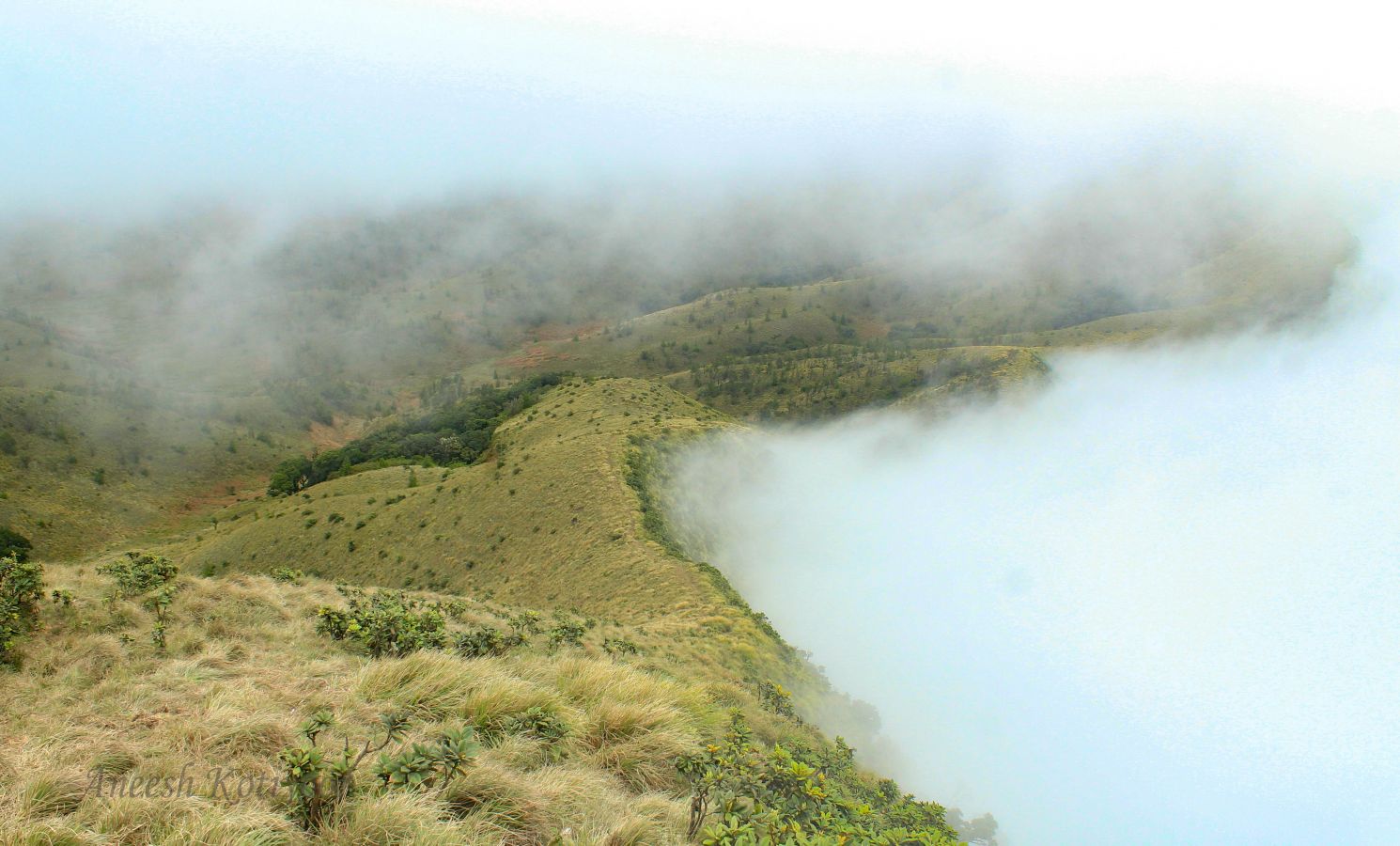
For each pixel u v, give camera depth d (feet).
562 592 208.23
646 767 31.30
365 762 27.53
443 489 342.03
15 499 502.79
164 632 48.49
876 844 25.81
